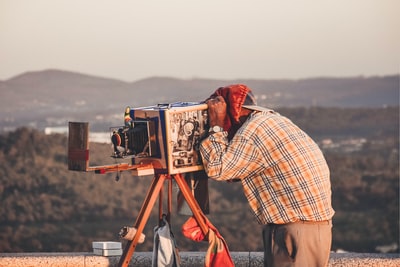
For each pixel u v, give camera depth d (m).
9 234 39.62
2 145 55.59
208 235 6.34
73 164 5.98
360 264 7.24
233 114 6.10
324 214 5.90
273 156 5.90
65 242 39.00
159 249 6.54
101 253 7.46
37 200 45.75
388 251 42.47
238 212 43.28
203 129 6.21
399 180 58.06
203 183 6.52
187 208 6.53
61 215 43.34
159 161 6.16
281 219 5.89
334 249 42.84
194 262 7.45
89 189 47.94
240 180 6.30
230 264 6.42
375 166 62.62
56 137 58.81
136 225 6.30
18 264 7.38
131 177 50.09
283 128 5.96
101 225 42.47
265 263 6.07
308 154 5.93
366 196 53.44
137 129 6.16
